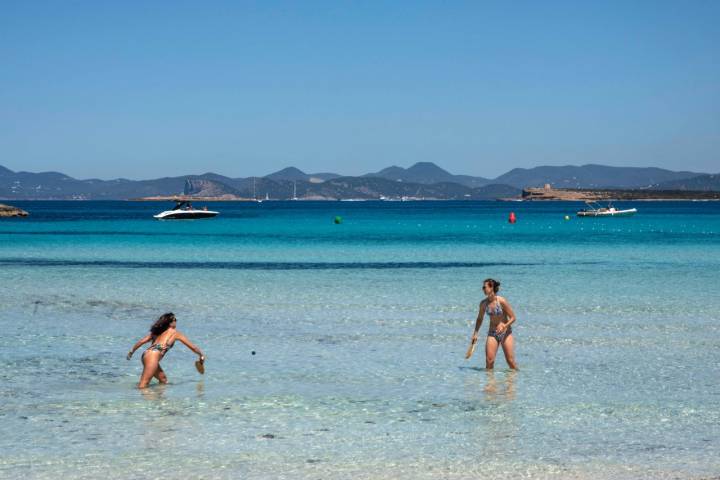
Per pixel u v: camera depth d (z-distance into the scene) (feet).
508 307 50.42
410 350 56.90
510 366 50.67
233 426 37.86
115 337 62.08
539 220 424.87
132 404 41.68
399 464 32.81
